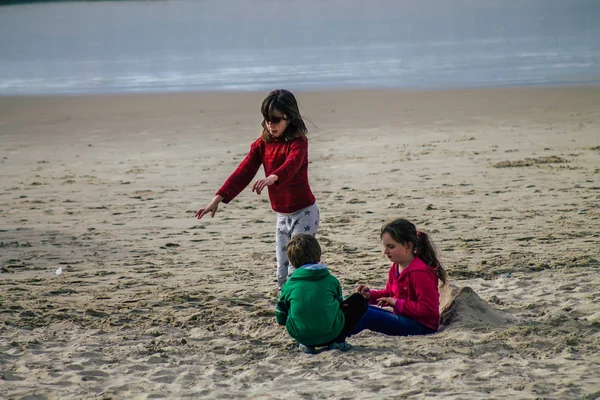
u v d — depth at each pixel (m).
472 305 10.32
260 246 15.84
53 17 124.44
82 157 28.69
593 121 32.41
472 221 17.31
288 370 8.46
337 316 9.01
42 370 8.66
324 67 60.94
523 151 26.48
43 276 13.67
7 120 39.50
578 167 23.33
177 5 140.25
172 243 16.19
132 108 42.47
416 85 47.81
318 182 22.80
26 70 67.38
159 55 76.44
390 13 113.06
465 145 28.25
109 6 142.00
